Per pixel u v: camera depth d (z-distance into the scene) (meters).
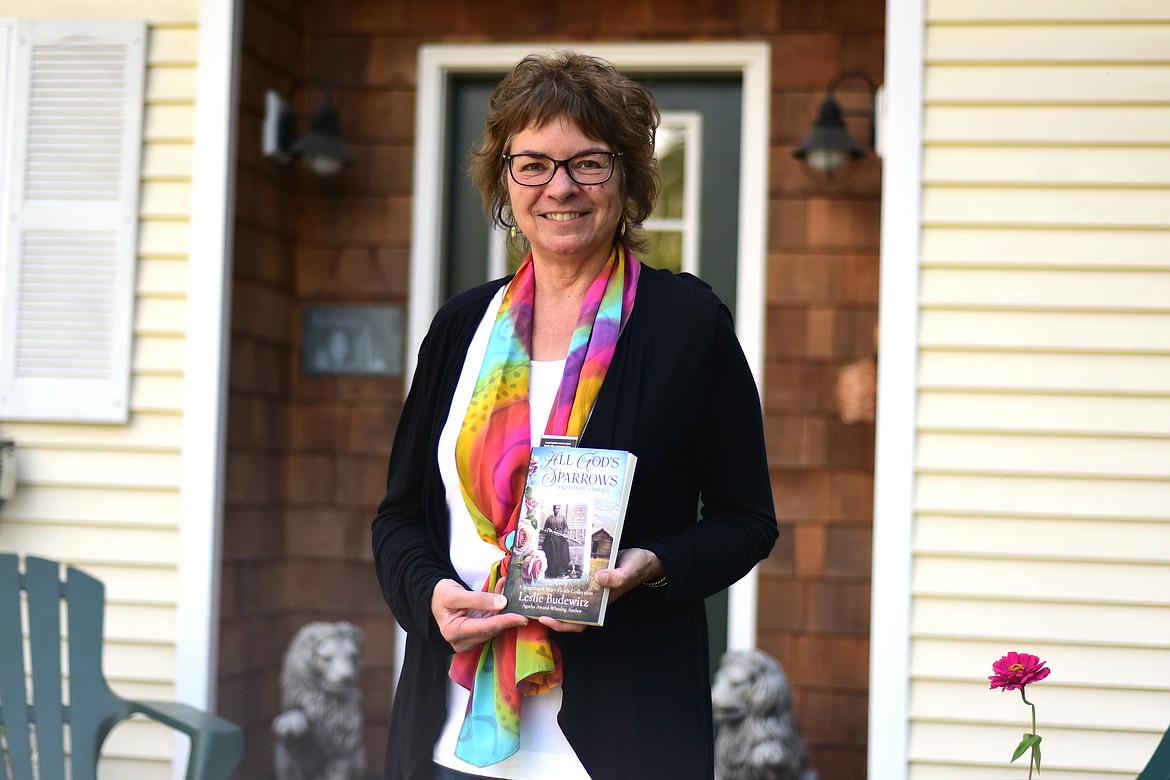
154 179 3.61
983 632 3.14
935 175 3.21
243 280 3.91
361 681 4.36
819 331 4.19
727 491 1.79
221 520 3.59
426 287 4.36
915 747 3.14
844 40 4.20
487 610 1.62
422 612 1.71
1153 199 3.16
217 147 3.57
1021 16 3.19
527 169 1.76
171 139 3.61
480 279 4.44
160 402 3.57
